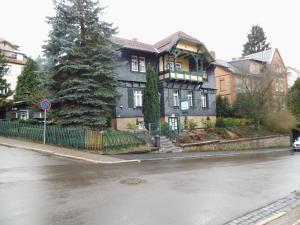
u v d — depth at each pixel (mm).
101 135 19844
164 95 30703
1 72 27359
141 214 6844
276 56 50750
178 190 9234
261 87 36281
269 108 38000
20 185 9609
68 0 21812
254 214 7031
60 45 21266
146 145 22438
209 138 29469
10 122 24266
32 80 34938
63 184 9875
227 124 34969
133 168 13844
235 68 45500
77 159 16188
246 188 9727
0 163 13914
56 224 6156
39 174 11578
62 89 21547
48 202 7719
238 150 28844
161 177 11414
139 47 30281
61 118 21578
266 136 35688
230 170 13609
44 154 17125
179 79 31203
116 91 22828
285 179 11484
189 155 20891
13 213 6840
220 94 43000
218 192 9078
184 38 31953
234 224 6352
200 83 33562
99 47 22000
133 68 29766
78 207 7309
